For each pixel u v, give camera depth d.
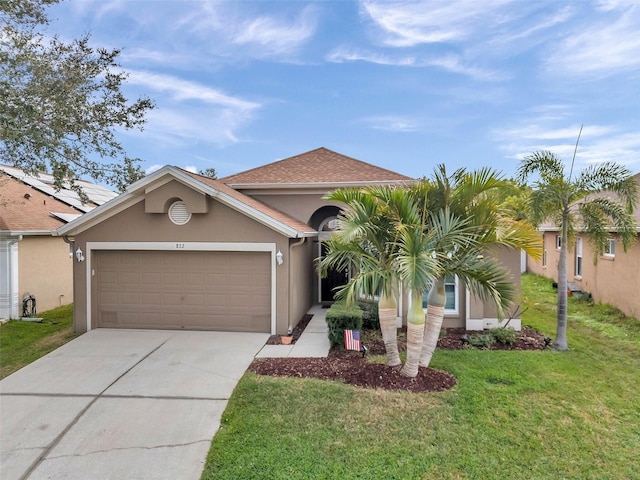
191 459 5.07
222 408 6.38
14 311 13.23
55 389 7.12
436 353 9.00
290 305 10.89
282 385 7.11
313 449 5.20
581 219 9.88
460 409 6.21
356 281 6.64
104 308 11.30
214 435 5.60
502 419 5.96
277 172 15.93
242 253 10.95
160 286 11.19
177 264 11.12
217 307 11.07
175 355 8.91
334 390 6.88
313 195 14.99
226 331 11.00
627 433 5.68
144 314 11.23
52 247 15.28
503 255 11.07
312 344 9.87
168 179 10.64
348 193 7.36
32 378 7.63
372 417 5.97
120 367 8.18
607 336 10.77
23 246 13.73
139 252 11.16
